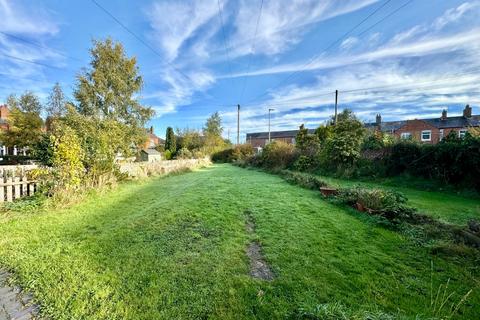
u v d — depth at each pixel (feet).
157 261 10.02
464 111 107.96
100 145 26.18
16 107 62.13
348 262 10.20
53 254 10.59
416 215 15.96
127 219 16.07
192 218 15.87
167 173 48.70
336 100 75.05
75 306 7.22
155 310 7.09
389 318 6.44
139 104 74.49
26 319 6.77
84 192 22.13
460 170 28.94
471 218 16.97
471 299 8.01
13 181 19.56
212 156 109.50
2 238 12.27
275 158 57.93
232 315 6.92
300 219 16.43
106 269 9.34
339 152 41.86
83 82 65.41
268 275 9.21
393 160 37.37
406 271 9.61
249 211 18.44
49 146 20.81
